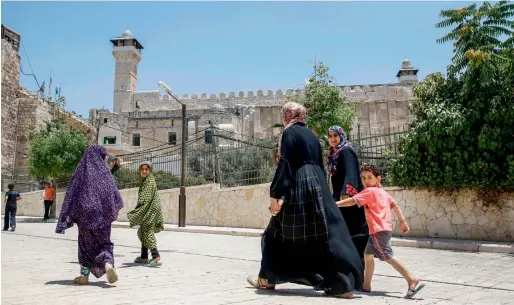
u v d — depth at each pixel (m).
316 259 4.34
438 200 11.12
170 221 18.08
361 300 4.08
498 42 10.91
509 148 10.05
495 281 5.56
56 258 7.44
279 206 4.29
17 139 35.53
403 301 4.15
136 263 7.05
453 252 9.09
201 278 5.44
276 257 4.51
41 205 25.19
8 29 37.47
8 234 13.16
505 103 10.20
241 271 6.19
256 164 16.33
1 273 5.59
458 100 10.80
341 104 25.47
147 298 4.03
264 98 61.62
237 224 15.71
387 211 4.65
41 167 22.78
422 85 11.85
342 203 4.69
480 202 10.53
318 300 4.00
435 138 10.66
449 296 4.48
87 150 5.10
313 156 4.48
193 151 18.50
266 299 4.03
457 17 11.20
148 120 60.38
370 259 4.70
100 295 4.16
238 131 56.50
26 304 3.64
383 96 59.91
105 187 4.95
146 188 7.02
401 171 11.49
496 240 10.23
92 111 59.44
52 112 38.94
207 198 16.88
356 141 13.27
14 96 35.66
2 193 26.06
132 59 72.44
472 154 10.38
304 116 4.73
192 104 65.00
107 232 4.91
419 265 7.13
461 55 11.20
